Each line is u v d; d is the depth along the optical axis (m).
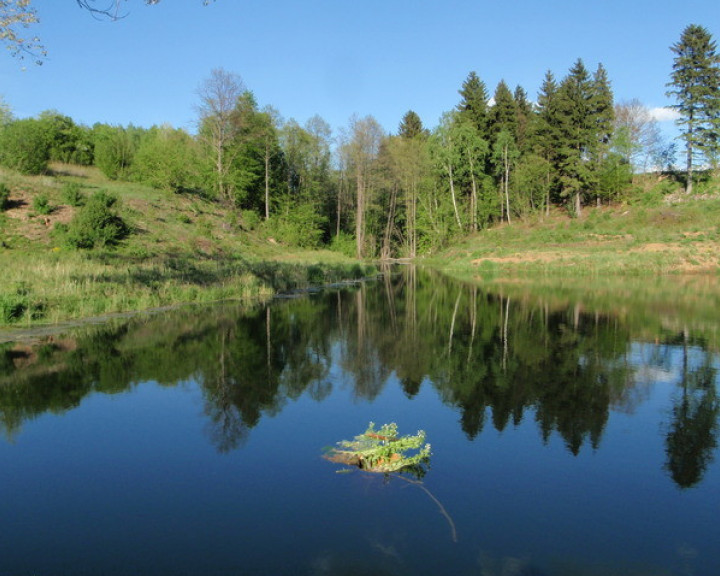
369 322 14.75
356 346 11.53
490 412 7.23
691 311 16.17
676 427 6.62
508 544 4.11
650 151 52.72
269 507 4.70
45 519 4.52
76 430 6.57
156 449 5.98
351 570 3.76
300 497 4.88
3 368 9.34
